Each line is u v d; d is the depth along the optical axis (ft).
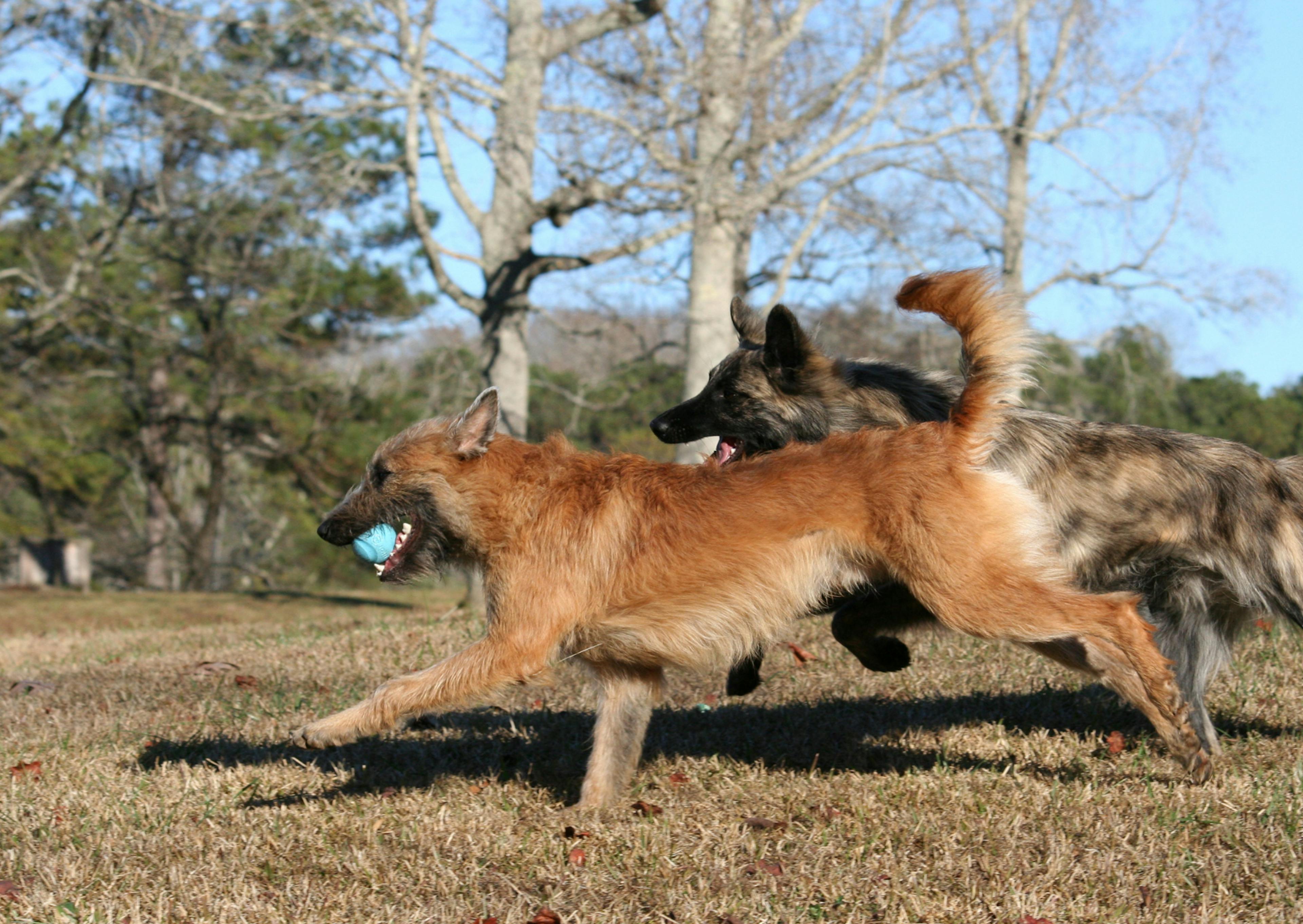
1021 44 74.90
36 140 78.18
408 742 19.85
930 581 14.75
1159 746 18.29
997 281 15.26
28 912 12.61
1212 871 12.95
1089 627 14.74
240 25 52.34
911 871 13.23
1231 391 133.08
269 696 23.79
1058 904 12.37
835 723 20.21
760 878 13.26
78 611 66.95
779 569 15.16
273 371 94.94
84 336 94.32
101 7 60.44
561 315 73.00
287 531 121.39
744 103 52.29
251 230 68.95
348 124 79.15
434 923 12.30
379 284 90.53
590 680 16.74
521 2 55.36
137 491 125.39
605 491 15.64
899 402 18.76
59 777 18.11
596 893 12.93
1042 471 16.80
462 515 15.83
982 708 21.04
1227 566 16.65
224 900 12.89
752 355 19.99
